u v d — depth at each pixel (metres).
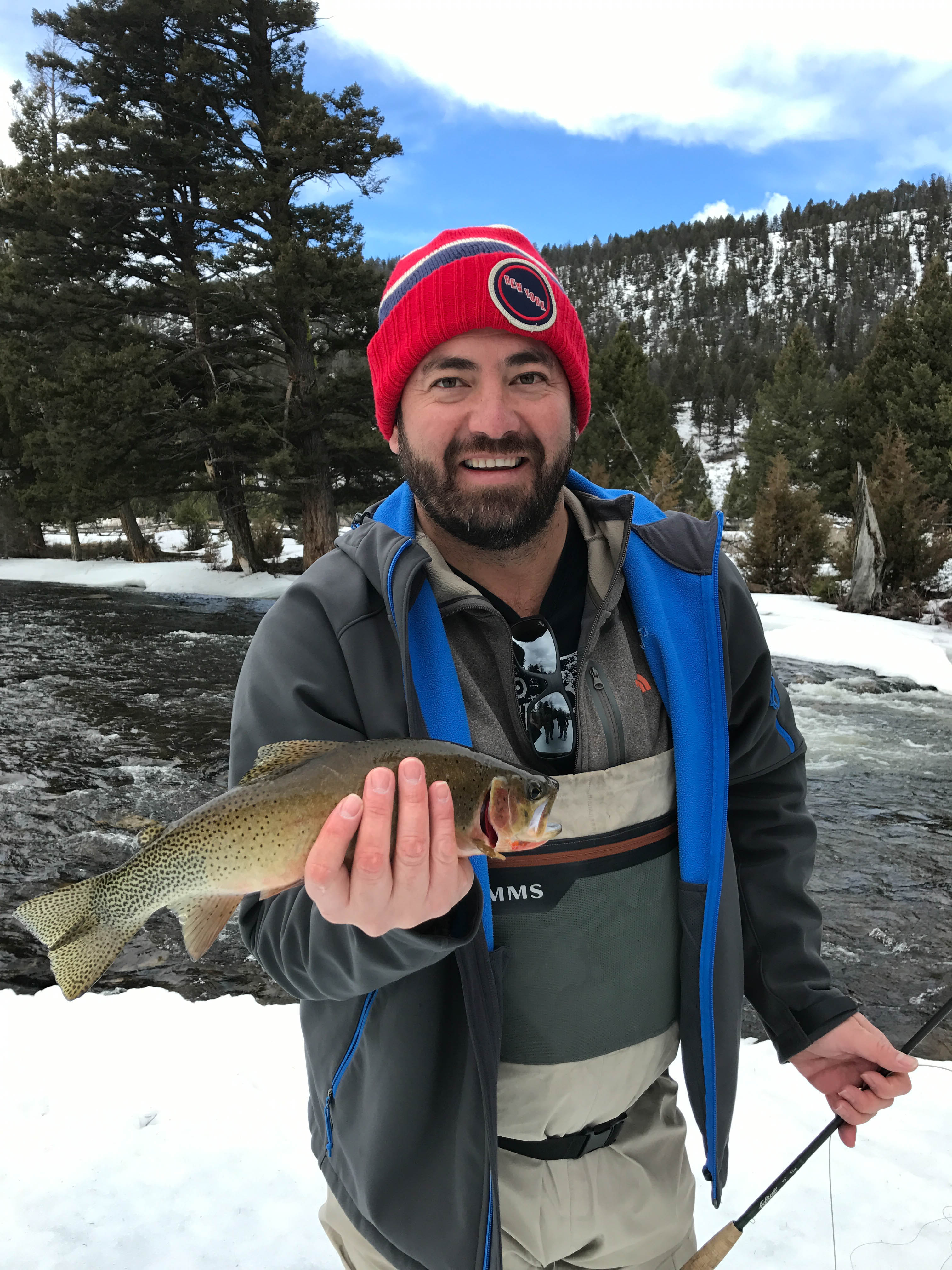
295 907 1.21
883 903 6.44
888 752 10.32
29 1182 2.84
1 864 6.89
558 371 1.47
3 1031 3.78
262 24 27.03
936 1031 4.67
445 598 1.37
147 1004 4.03
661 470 29.28
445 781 1.07
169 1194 2.79
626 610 1.53
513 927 1.34
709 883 1.42
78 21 25.88
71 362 27.12
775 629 17.81
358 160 25.69
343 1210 1.42
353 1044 1.35
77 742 10.49
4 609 23.44
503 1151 1.43
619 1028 1.40
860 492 21.28
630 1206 1.49
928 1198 2.71
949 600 21.30
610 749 1.42
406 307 1.44
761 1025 4.50
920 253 174.50
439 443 1.40
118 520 60.28
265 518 36.38
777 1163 2.89
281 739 1.28
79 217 26.34
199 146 26.52
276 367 42.31
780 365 44.03
